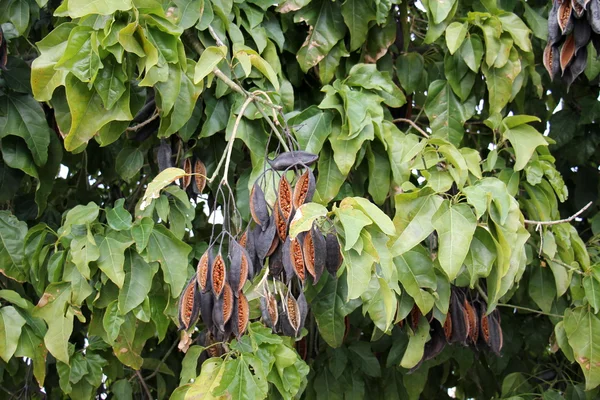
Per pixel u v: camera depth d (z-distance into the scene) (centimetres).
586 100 316
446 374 346
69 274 233
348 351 302
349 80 253
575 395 313
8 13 250
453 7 264
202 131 240
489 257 217
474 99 268
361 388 304
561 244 266
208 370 211
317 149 236
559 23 222
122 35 191
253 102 211
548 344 341
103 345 267
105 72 196
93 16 196
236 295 176
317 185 240
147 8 197
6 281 276
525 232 221
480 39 260
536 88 309
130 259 234
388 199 276
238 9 251
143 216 234
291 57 277
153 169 303
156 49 194
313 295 248
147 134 253
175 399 229
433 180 226
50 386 326
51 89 202
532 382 339
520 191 284
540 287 288
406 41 282
